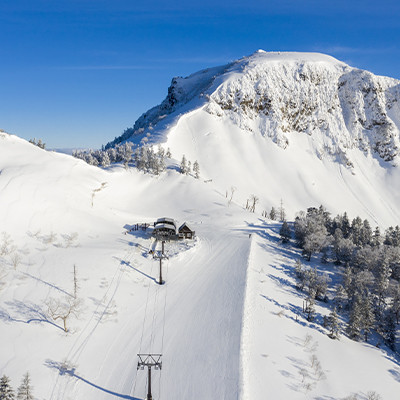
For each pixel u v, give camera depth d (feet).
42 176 326.24
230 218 385.29
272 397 127.13
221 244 285.84
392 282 268.21
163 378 132.67
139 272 220.84
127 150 520.83
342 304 232.73
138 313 176.76
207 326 165.27
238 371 133.59
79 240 265.54
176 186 477.77
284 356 155.53
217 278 219.00
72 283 194.18
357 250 302.25
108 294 189.47
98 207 341.82
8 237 237.04
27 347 142.51
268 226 379.35
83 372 134.62
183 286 207.92
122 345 151.74
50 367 134.21
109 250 248.11
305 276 239.91
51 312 161.38
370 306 216.33
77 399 122.01
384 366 175.73
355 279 246.06
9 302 170.19
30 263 215.10
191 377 132.46
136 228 313.12
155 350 148.36
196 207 419.33
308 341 173.58
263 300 201.26
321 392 138.72
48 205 291.17
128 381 131.54
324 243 302.66
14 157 343.67
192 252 260.42
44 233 259.80
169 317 173.78
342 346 183.62
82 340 151.94
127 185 448.65
